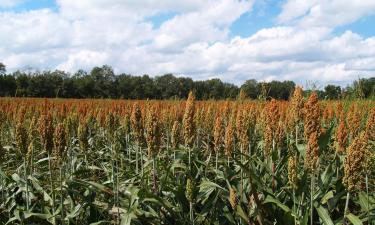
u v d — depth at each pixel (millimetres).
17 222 6875
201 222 6082
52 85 62625
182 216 6062
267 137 6160
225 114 10062
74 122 10336
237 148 7824
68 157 8336
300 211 5262
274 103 6359
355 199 6363
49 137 6066
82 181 6195
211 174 7754
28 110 14477
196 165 7156
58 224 6418
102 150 10602
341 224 4973
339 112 9789
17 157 9477
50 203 6652
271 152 6395
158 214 6035
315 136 4922
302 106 6254
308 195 5570
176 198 6281
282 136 6285
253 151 8305
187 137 6938
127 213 5508
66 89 65375
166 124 9969
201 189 5996
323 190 5465
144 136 6863
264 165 6098
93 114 13469
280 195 5930
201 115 9523
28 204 6371
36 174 7824
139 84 70188
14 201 6883
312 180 5004
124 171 7395
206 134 9898
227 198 6070
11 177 7453
